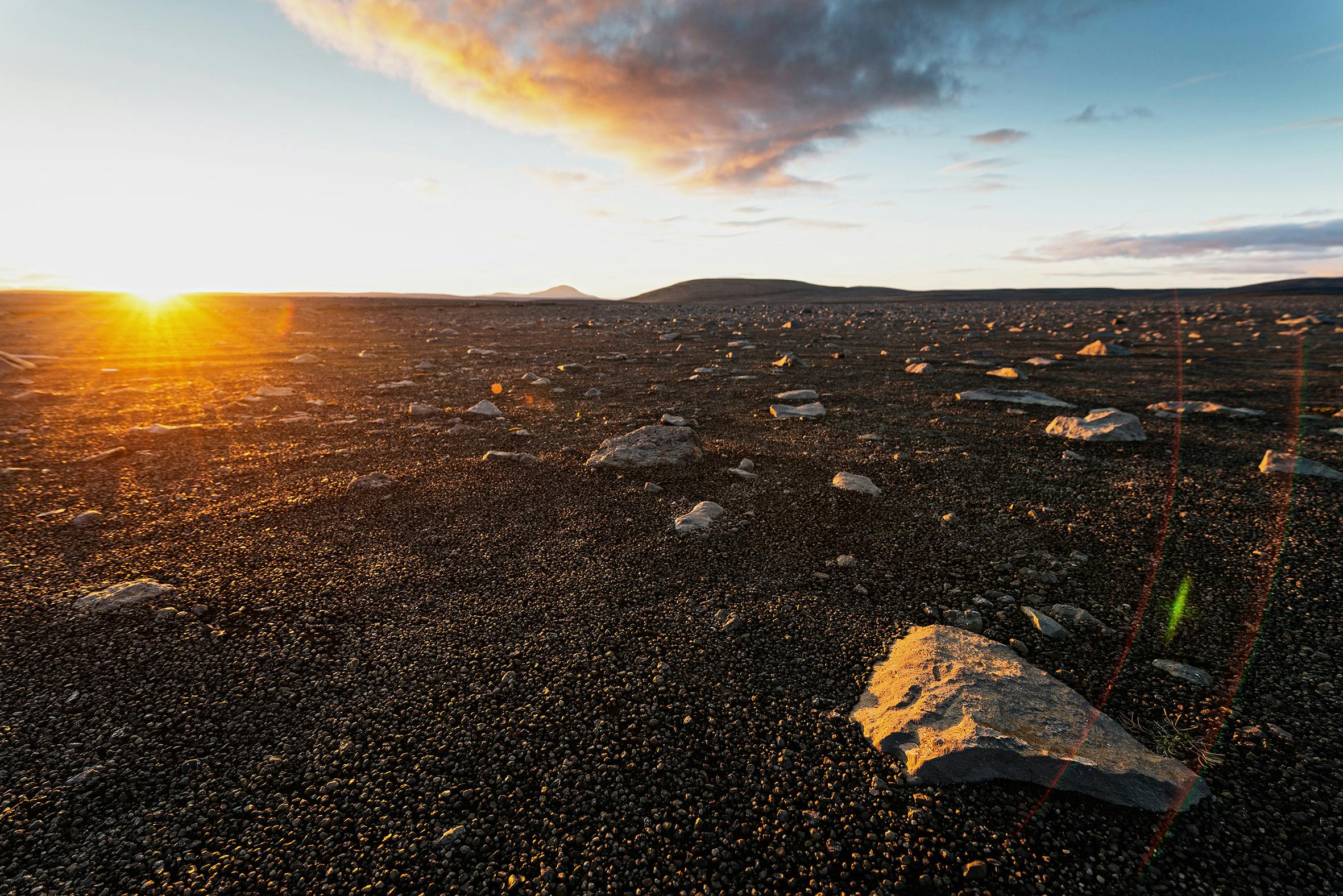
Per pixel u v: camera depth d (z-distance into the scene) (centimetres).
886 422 1002
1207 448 836
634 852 250
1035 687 331
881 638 396
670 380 1430
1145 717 324
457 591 450
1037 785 278
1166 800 269
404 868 242
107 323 2950
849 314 4747
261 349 1983
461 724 317
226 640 384
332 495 642
